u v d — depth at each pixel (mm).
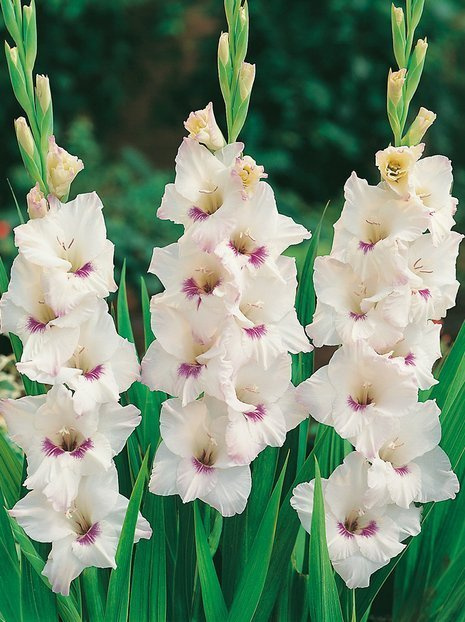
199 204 1294
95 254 1294
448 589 1441
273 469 1384
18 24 1316
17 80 1315
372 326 1302
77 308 1282
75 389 1274
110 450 1302
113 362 1305
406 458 1353
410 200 1298
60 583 1301
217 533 1446
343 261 1313
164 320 1301
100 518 1309
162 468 1312
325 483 1333
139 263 3395
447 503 1461
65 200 1325
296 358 1439
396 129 1348
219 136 1283
